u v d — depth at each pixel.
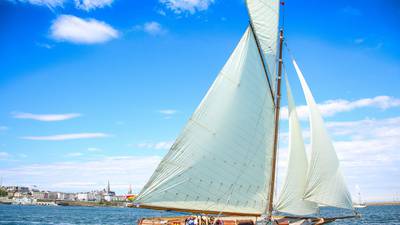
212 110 35.44
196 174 35.34
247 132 35.94
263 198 35.75
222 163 35.62
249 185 35.75
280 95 36.03
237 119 35.84
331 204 33.22
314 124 33.84
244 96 35.97
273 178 35.97
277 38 36.12
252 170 35.88
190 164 35.31
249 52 35.97
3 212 132.62
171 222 34.62
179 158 35.22
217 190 35.44
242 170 35.72
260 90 36.12
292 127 34.25
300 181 33.75
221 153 35.66
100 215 123.19
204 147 35.44
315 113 34.06
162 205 35.09
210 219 34.38
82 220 89.81
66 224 75.00
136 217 109.12
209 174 35.44
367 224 70.12
